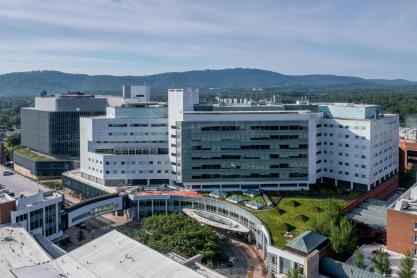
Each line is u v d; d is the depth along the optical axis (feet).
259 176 523.29
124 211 526.98
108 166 563.07
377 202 485.97
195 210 496.23
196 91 551.18
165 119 573.33
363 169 521.65
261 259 395.14
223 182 525.75
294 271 303.89
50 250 355.77
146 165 563.48
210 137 517.96
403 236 353.10
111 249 303.48
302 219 411.95
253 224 428.56
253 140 518.37
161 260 283.79
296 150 520.83
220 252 400.26
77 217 451.94
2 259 303.27
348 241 350.84
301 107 569.64
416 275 311.06
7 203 374.02
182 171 524.93
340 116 556.10
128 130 576.61
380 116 566.36
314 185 537.24
